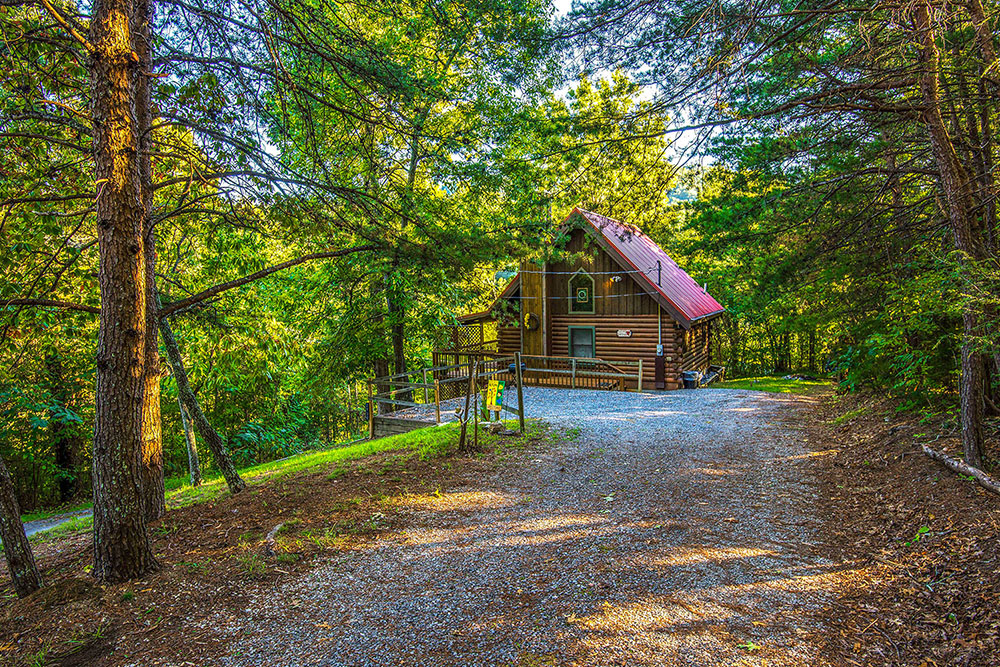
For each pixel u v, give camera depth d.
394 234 8.05
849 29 6.86
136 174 5.00
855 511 6.29
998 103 6.74
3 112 5.98
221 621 4.32
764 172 8.68
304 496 7.46
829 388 19.09
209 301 9.18
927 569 4.67
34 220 7.05
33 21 6.26
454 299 17.59
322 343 17.91
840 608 4.29
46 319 7.71
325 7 7.78
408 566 5.27
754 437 10.65
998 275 5.16
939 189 7.79
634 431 11.45
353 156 9.62
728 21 6.09
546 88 9.48
